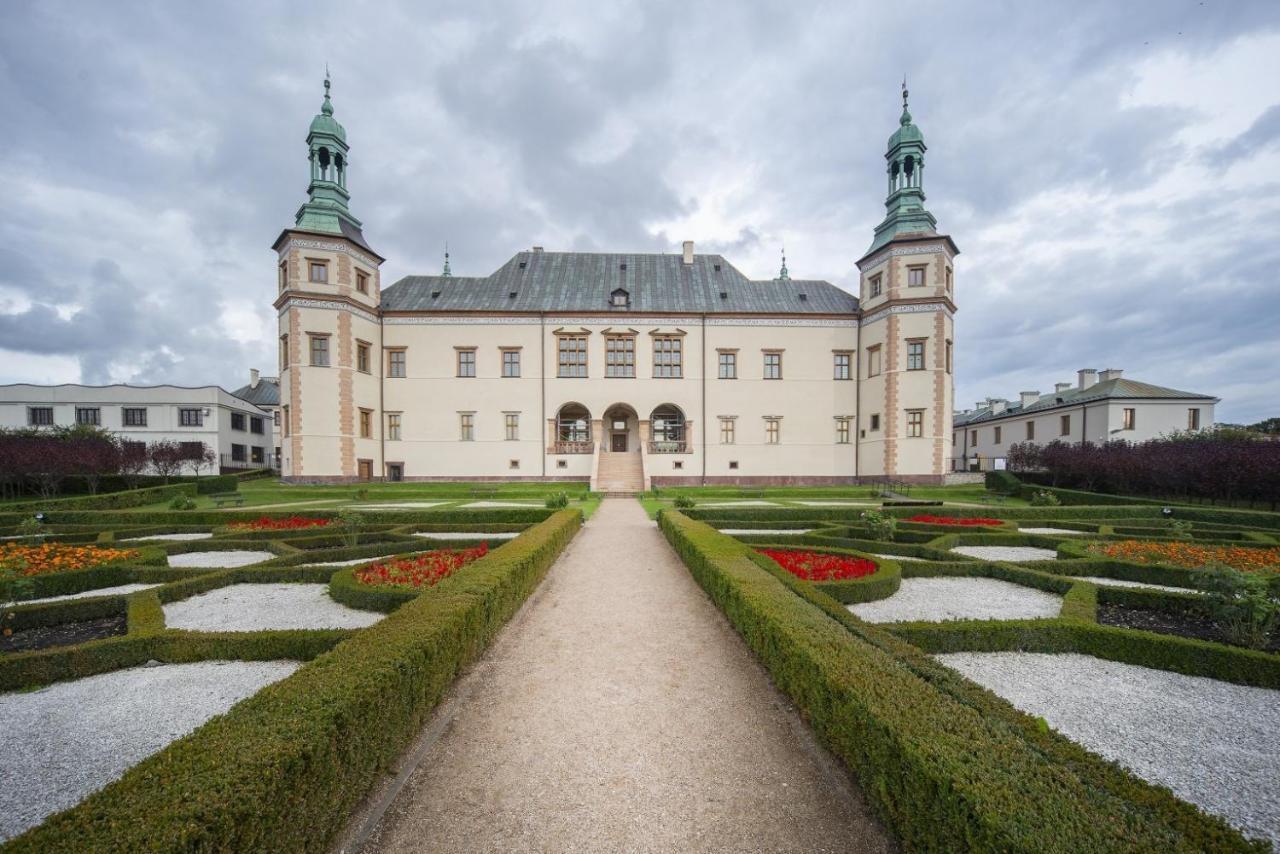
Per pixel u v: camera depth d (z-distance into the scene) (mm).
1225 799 3979
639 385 37844
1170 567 10031
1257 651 6156
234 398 50844
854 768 3781
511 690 5707
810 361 38188
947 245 34719
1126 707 5406
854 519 18094
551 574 10992
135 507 24766
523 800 3918
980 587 9797
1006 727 3443
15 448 26719
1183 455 25828
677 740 4707
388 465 36906
